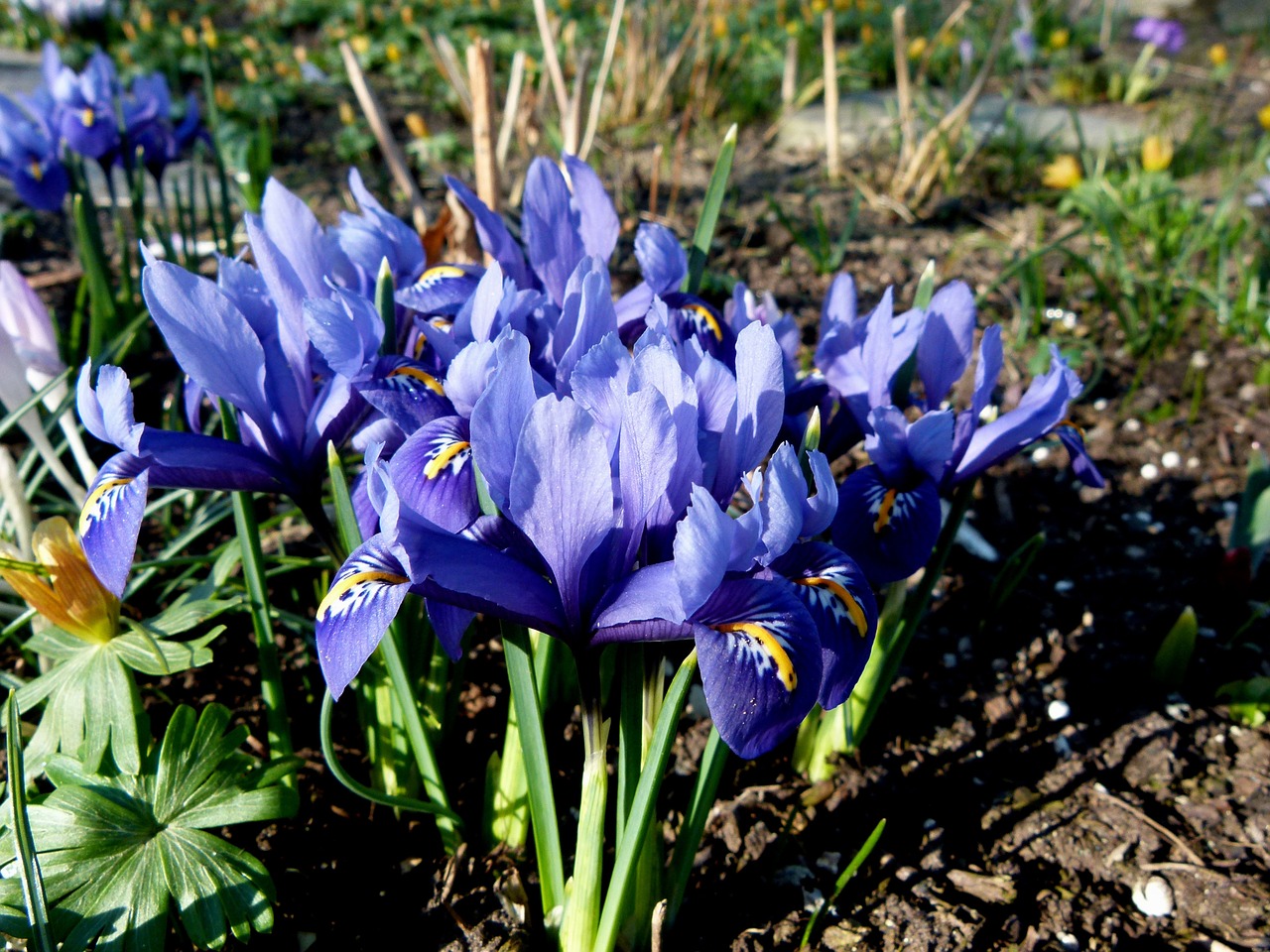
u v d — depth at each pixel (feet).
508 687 0.87
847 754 0.82
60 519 0.68
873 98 2.34
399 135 2.18
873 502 0.68
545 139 1.88
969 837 0.77
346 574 0.53
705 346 0.71
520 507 0.50
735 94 2.32
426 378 0.64
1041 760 0.84
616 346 0.54
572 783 0.79
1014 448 0.71
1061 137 2.13
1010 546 1.09
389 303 0.68
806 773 0.82
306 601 0.94
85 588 0.67
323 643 0.52
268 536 1.01
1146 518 1.13
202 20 2.73
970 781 0.82
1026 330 1.39
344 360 0.60
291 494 0.68
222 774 0.66
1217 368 1.37
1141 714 0.89
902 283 1.55
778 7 2.99
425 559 0.50
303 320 0.65
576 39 2.78
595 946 0.60
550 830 0.62
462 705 0.85
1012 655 0.95
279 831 0.75
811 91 2.22
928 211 1.80
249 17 3.12
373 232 0.73
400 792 0.76
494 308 0.61
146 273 0.60
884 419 0.66
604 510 0.51
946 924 0.70
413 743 0.68
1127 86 2.52
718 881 0.73
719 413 0.56
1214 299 1.43
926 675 0.92
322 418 0.66
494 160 1.24
